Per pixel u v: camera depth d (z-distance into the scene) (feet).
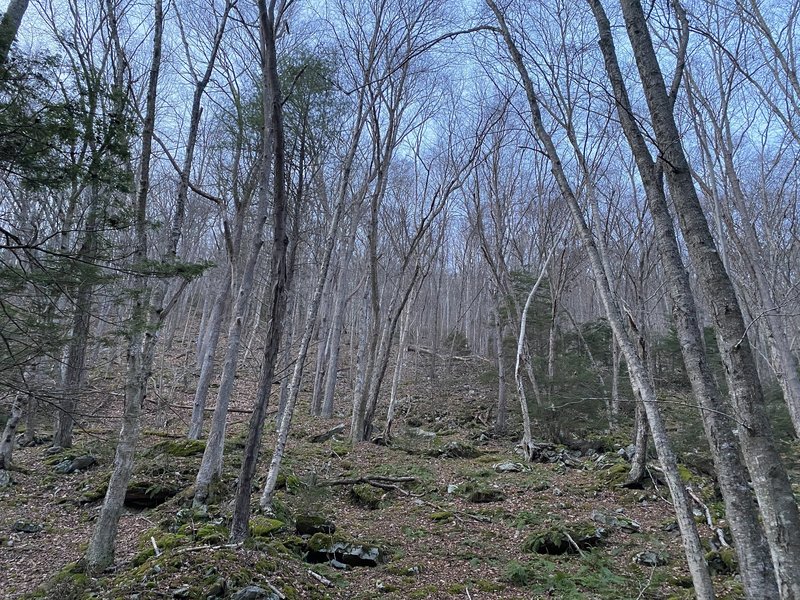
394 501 32.60
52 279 17.01
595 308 103.55
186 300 107.96
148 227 22.65
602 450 47.39
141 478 31.14
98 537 20.74
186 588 16.40
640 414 35.42
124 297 20.54
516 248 65.57
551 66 22.57
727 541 23.49
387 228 65.87
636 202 50.55
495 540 25.45
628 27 16.61
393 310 56.80
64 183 17.43
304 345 30.45
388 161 49.67
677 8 17.43
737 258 45.98
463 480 36.81
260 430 22.07
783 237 49.52
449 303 129.39
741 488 12.98
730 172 38.04
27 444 41.45
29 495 30.60
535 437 51.88
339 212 33.60
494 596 19.12
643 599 18.63
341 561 22.18
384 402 69.05
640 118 18.47
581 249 64.08
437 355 90.43
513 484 35.53
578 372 52.16
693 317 14.92
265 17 23.11
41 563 22.13
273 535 23.36
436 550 23.91
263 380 22.30
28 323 18.89
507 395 63.05
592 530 25.11
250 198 42.60
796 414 34.96
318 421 57.72
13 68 15.26
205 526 23.38
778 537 11.81
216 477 29.73
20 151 15.67
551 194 60.13
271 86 23.36
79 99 17.52
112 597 16.31
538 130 20.48
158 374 68.28
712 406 13.84
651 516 29.07
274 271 23.21
